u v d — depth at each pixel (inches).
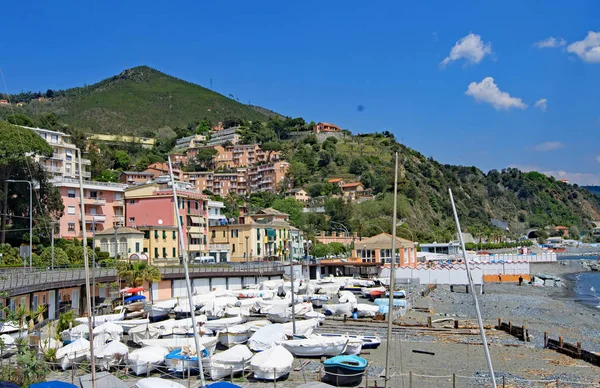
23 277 2437.3
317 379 1750.7
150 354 1790.1
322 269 5310.0
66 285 2613.2
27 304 2313.0
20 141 4030.5
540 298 4416.8
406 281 4943.4
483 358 2079.2
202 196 5334.6
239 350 1813.5
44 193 4244.6
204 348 1806.1
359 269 5310.0
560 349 2186.3
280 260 5698.8
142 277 3235.7
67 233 4965.6
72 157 6190.9
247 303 3061.0
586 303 4202.8
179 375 1768.0
